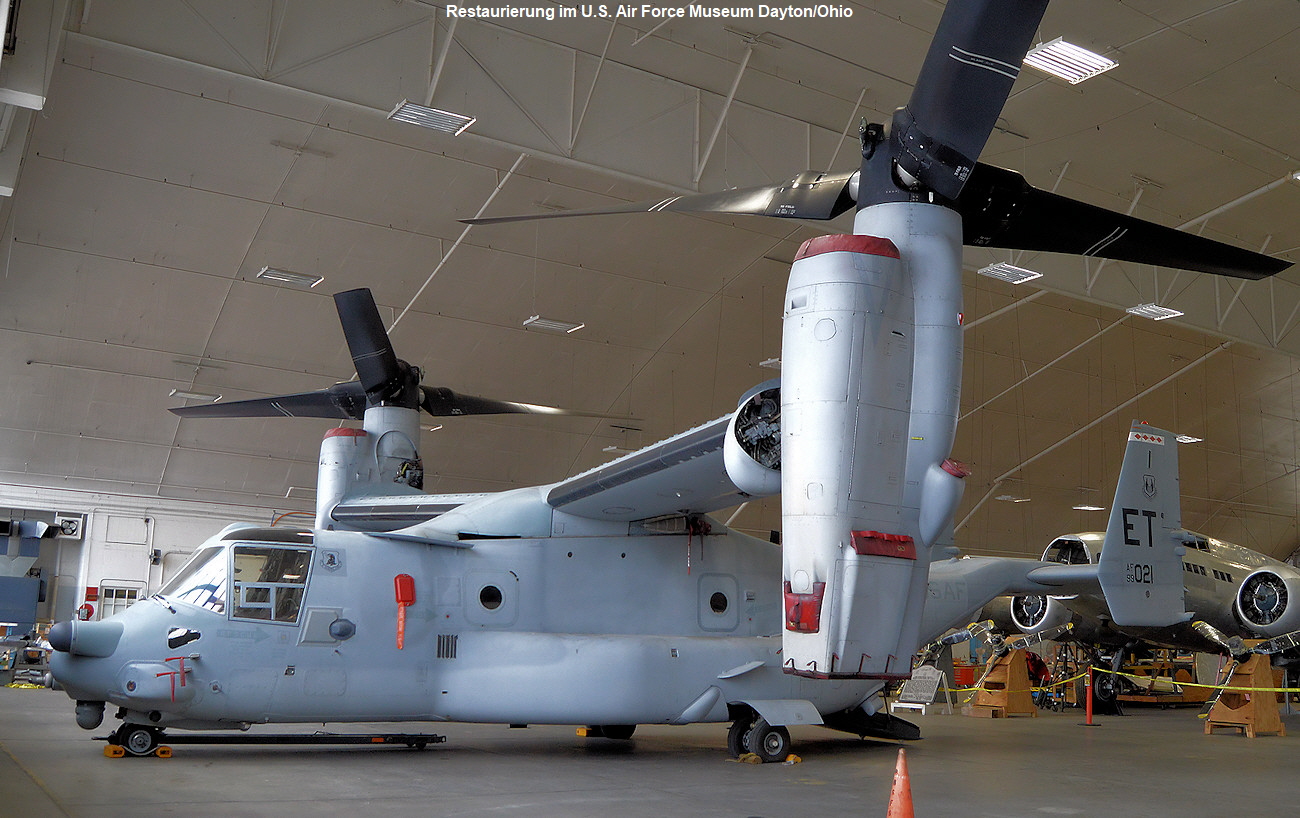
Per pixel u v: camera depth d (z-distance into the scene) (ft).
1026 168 71.72
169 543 94.27
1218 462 123.75
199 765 29.12
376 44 53.42
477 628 33.73
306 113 60.64
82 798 22.93
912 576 23.97
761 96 64.23
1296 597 54.65
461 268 75.36
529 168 66.44
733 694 34.40
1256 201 77.15
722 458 30.07
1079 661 72.28
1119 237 28.17
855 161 68.13
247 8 50.60
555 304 80.74
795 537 23.59
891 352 24.00
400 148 64.03
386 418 50.67
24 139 36.22
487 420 93.45
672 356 89.10
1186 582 55.52
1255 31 56.34
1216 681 71.15
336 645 31.63
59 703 52.90
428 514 42.50
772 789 27.02
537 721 33.14
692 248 77.46
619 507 34.96
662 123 61.67
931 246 25.09
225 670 30.37
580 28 57.36
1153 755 38.17
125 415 84.99
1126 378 106.22
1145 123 66.33
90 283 72.08
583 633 35.40
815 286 24.11
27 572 69.00
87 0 47.11
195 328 77.36
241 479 94.63
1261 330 86.69
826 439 23.38
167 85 57.88
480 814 22.13
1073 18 55.36
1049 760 35.76
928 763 34.22
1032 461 114.21
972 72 22.27
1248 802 26.32
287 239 70.38
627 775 29.32
